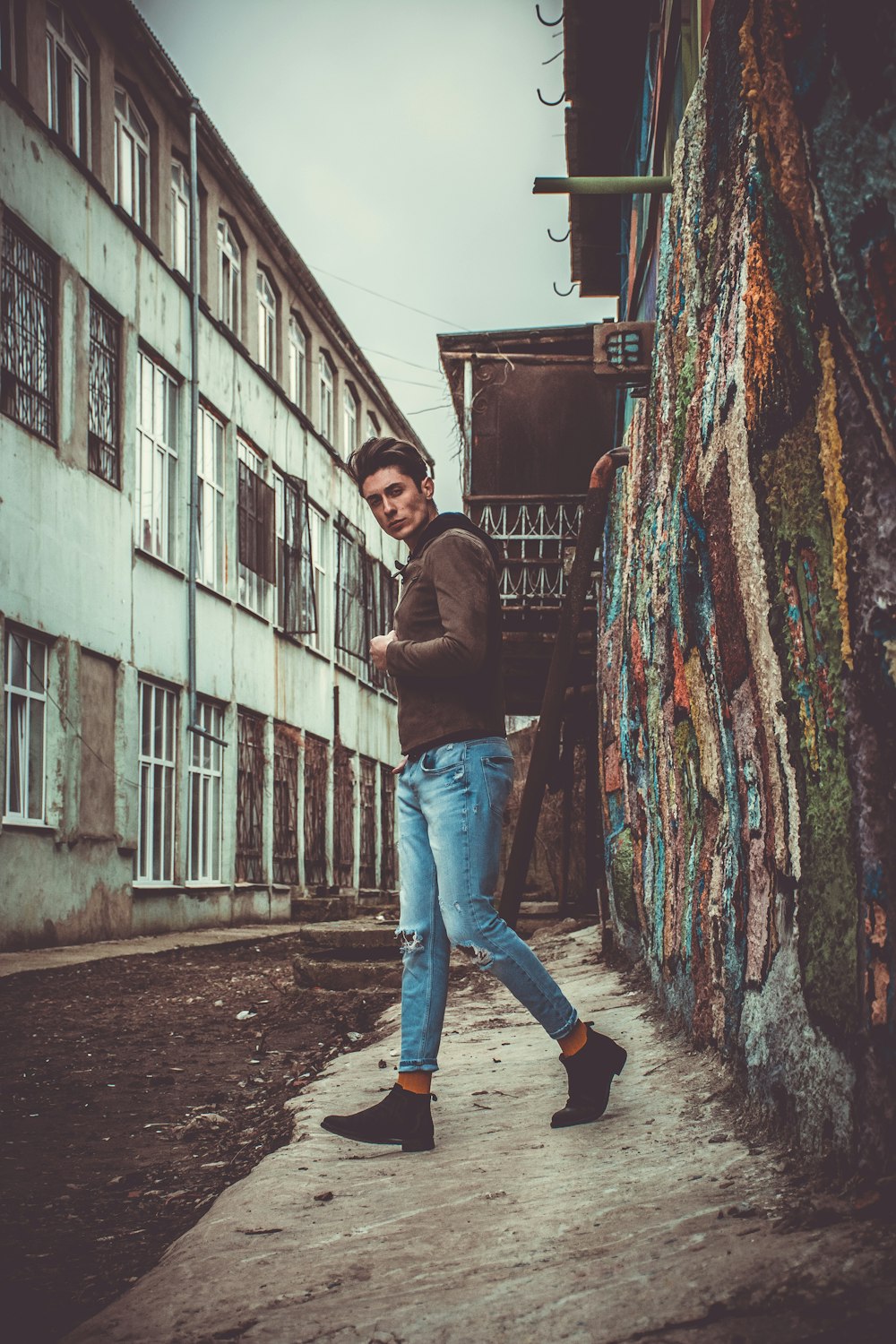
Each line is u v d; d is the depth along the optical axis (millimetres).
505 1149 3225
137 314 14805
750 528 2961
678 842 4438
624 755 6156
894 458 2090
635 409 5660
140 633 14531
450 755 3420
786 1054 2730
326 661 23469
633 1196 2604
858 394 2213
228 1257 2584
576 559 6535
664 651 4629
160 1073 5387
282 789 20438
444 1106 3898
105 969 10148
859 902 2279
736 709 3275
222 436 18156
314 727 22484
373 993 7543
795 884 2695
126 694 14016
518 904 6340
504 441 12047
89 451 13398
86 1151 3992
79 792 12727
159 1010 7508
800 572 2566
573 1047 3391
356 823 25609
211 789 17344
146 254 15133
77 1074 5344
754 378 2846
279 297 21297
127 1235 3061
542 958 7988
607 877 7176
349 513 25578
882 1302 1797
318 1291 2332
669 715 4555
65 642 12445
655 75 7234
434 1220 2668
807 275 2434
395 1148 3398
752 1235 2170
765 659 2887
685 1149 2896
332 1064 5031
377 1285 2328
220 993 8398
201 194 17703
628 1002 5309
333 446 24562
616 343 5078
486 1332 2027
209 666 17078
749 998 3123
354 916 16703
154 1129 4293
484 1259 2379
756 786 3055
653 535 4883
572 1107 3377
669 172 6688
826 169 2324
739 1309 1891
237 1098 4770
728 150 3176
